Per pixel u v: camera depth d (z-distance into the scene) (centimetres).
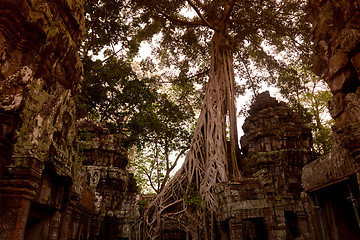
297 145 1733
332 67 612
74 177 782
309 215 646
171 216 1505
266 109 1911
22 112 525
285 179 1548
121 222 1638
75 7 722
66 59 715
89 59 1855
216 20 1997
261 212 982
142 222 1579
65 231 754
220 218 1121
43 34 561
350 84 581
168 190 1631
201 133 1753
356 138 465
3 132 483
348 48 540
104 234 1561
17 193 490
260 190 1024
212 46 2012
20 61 536
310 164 653
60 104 631
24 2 512
